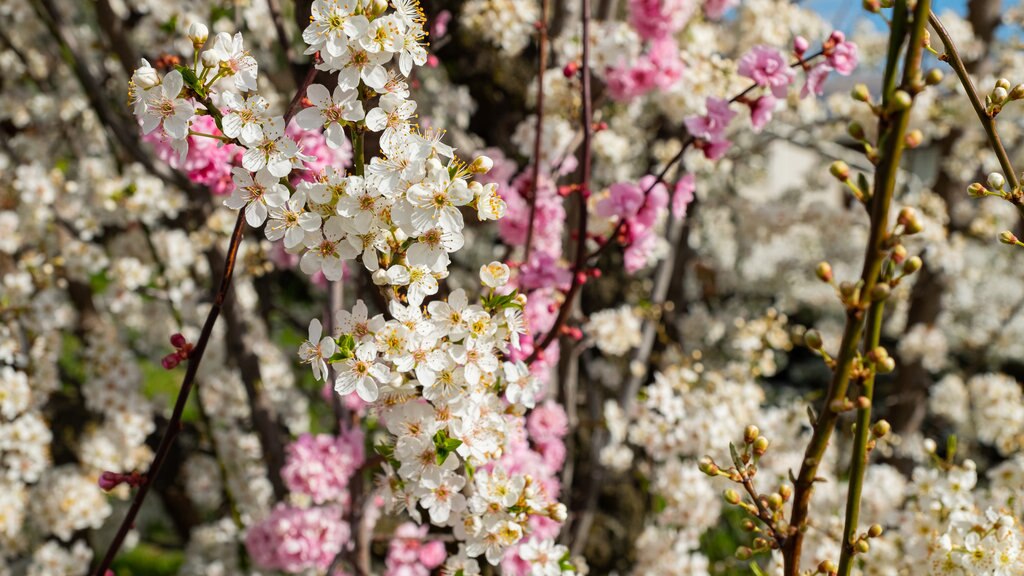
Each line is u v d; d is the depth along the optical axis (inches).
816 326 276.5
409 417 57.6
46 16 137.7
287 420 186.4
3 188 155.6
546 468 97.1
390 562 108.8
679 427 129.7
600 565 168.7
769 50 79.2
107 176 153.7
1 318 141.3
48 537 190.7
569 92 115.8
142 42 143.9
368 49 49.5
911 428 218.5
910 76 39.6
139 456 159.8
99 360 157.3
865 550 46.7
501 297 56.5
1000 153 57.1
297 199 50.8
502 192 104.1
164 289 161.3
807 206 233.1
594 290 185.3
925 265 217.6
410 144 50.9
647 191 86.0
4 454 150.5
